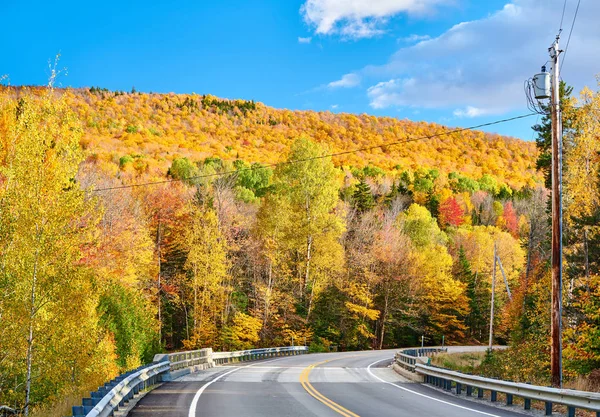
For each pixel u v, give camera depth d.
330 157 58.66
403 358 27.28
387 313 64.56
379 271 65.81
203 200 53.31
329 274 60.12
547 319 33.41
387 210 92.69
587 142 33.72
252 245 57.03
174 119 194.50
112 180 57.97
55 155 18.66
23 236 17.69
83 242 20.02
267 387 18.67
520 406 15.23
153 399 14.55
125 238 44.09
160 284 52.78
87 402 9.84
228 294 52.38
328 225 58.22
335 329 59.06
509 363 29.91
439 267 72.56
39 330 18.30
